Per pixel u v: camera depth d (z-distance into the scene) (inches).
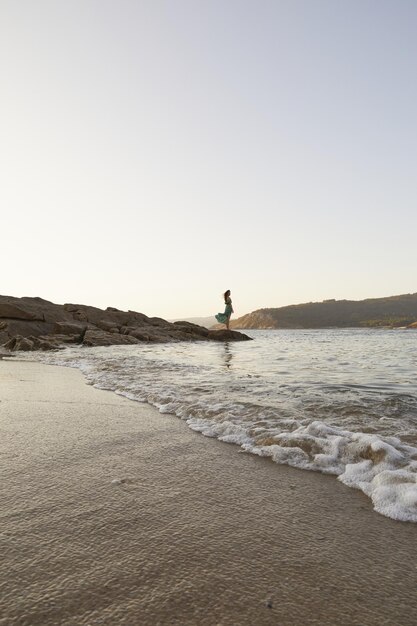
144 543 80.8
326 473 125.2
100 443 151.6
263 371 405.4
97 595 64.1
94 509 96.0
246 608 62.0
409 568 73.9
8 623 57.3
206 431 169.5
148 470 124.6
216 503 101.6
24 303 1210.6
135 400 242.5
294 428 171.2
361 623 59.2
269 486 114.0
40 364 503.5
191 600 63.6
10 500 100.1
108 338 1066.1
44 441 152.6
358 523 92.1
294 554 78.2
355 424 177.9
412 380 330.3
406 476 113.3
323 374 378.3
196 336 1412.4
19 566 71.5
